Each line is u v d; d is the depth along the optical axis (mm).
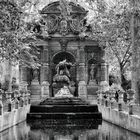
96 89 53062
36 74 53406
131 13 31812
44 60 52969
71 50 53906
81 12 53656
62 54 54844
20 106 37469
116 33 41625
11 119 30969
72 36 53562
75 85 53531
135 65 30906
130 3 31219
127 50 42219
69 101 45875
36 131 27281
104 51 52812
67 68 52844
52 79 54031
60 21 53781
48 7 53625
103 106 39281
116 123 31672
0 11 24422
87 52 53906
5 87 43031
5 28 25578
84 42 53469
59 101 45719
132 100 26750
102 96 41312
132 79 31062
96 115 40500
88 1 39688
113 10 40062
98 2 39094
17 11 25359
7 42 26719
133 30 31438
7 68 42938
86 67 53750
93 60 54031
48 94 52531
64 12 42500
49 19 53812
